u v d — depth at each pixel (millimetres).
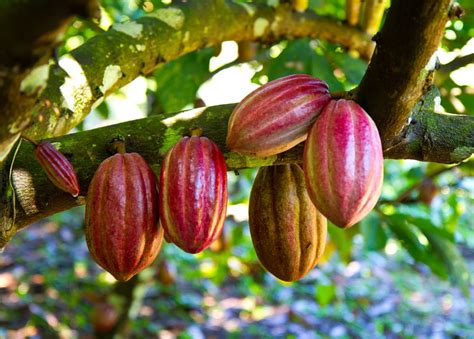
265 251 1535
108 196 1354
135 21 1945
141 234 1357
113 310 4289
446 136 1511
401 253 8930
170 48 1976
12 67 1076
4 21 1033
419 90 1350
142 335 6223
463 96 2592
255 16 2178
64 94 1690
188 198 1325
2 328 5641
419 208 3314
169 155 1356
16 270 6859
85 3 1022
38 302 6148
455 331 7070
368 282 8109
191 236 1323
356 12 2324
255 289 7219
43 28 1042
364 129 1290
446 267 2688
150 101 3525
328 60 2400
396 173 5387
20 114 1141
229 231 4316
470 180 3910
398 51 1302
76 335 5738
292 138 1340
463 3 2650
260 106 1333
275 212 1513
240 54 2652
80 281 6582
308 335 6648
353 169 1268
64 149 1500
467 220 7023
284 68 2299
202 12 2033
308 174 1295
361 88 1373
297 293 7535
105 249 1355
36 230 8008
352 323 7004
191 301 6992
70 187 1371
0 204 1479
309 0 2713
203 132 1508
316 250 1540
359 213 1279
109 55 1823
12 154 1456
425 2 1253
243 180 4496
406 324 7234
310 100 1340
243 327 6738
